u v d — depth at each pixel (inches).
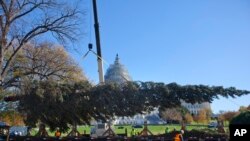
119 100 946.1
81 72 1371.8
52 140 1008.9
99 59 1314.0
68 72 1243.8
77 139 981.2
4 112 1130.7
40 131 1144.2
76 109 960.9
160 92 928.9
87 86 957.2
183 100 942.4
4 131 1103.6
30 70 1185.4
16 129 1480.1
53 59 1234.6
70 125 1085.1
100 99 948.6
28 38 1178.0
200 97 920.9
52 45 1326.3
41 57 1222.9
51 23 1217.4
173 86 926.4
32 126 1035.3
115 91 946.7
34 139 1030.4
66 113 975.6
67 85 958.4
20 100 965.8
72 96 952.9
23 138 1055.6
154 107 965.8
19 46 1147.3
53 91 924.6
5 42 1103.0
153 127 1931.6
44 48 1246.3
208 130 1047.0
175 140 894.4
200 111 3189.0
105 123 1130.0
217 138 899.4
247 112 671.1
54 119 989.8
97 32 1392.7
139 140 940.0
